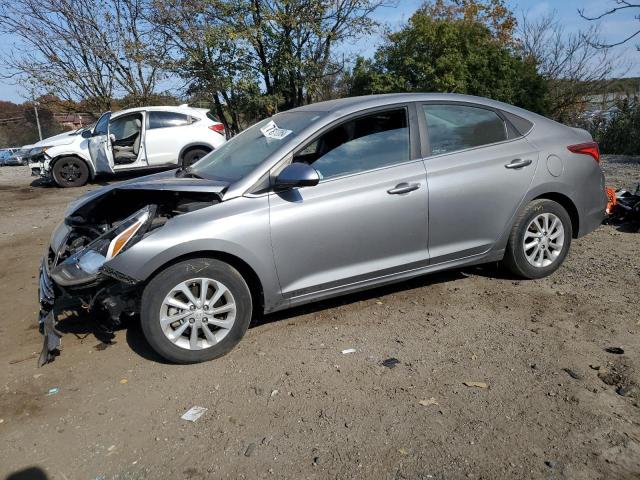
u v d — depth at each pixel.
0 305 5.10
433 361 3.65
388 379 3.45
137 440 3.00
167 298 3.65
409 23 18.05
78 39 17.27
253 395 3.36
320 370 3.60
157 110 12.85
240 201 3.82
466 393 3.26
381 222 4.14
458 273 5.20
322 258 4.02
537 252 4.85
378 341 3.96
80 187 12.89
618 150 16.38
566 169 4.80
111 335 4.28
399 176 4.20
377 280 4.27
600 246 5.85
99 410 3.30
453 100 4.58
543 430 2.90
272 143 4.23
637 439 2.81
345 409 3.16
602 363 3.52
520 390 3.27
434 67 17.39
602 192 5.13
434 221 4.33
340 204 4.01
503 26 27.61
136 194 4.49
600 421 2.95
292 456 2.80
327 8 16.47
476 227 4.52
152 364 3.82
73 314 4.74
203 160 4.91
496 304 4.48
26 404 3.40
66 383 3.63
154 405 3.32
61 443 3.01
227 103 17.42
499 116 4.71
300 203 3.92
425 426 2.97
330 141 4.13
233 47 15.98
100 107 18.47
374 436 2.91
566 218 4.89
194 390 3.46
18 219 9.23
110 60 17.78
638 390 3.21
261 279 3.86
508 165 4.57
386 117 4.30
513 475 2.60
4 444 3.03
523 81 18.59
